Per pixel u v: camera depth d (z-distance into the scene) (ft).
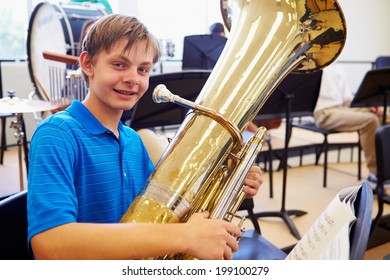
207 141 2.45
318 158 12.50
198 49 10.38
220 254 2.23
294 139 13.44
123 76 2.60
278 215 7.67
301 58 3.30
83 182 2.60
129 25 2.61
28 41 9.92
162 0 14.71
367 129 9.95
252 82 2.74
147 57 2.68
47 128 2.47
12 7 12.19
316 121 10.68
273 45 2.92
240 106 2.64
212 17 15.71
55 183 2.23
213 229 2.26
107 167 2.74
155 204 2.31
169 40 12.23
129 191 2.92
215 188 2.60
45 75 9.20
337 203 2.07
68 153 2.44
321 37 3.25
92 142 2.68
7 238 2.87
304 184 10.35
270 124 9.84
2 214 2.83
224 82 2.70
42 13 9.14
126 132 3.17
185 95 5.49
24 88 12.27
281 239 7.11
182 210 2.33
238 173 2.62
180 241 2.15
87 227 2.09
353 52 18.93
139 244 2.09
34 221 2.10
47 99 9.17
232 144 2.54
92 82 2.75
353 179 10.85
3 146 9.95
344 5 18.17
